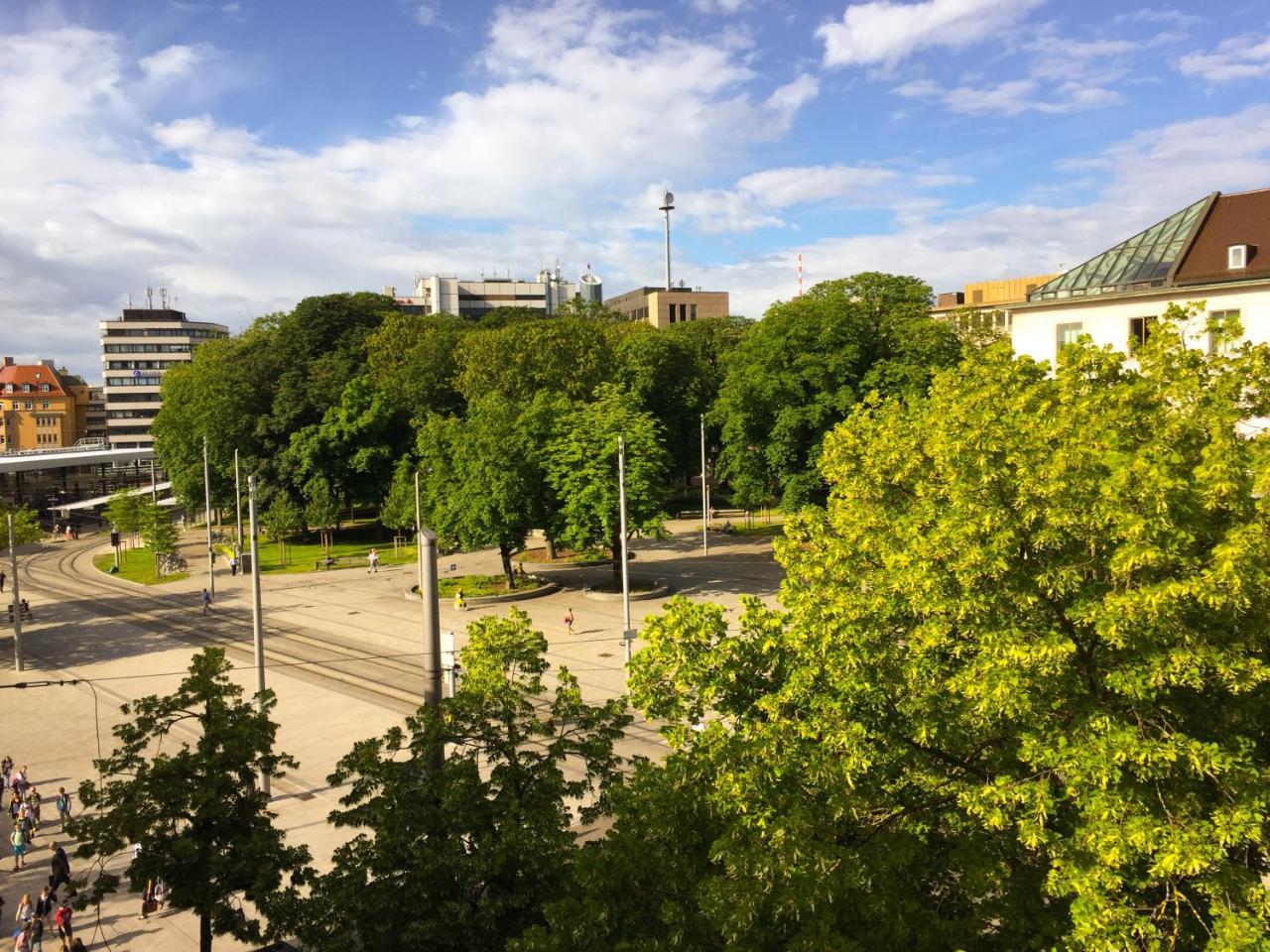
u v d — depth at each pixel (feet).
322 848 74.49
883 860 36.52
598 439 162.09
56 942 65.36
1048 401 46.98
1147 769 32.45
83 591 196.44
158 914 68.85
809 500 169.89
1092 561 36.60
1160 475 33.42
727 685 46.83
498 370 237.25
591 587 167.53
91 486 447.01
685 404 280.10
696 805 41.39
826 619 44.47
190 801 49.75
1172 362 49.49
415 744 49.65
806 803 37.60
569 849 46.78
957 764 41.86
